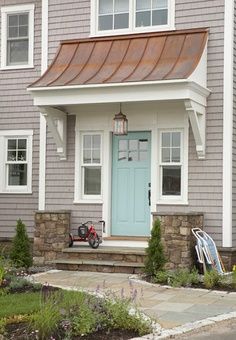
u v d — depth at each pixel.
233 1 11.97
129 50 12.49
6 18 14.39
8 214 14.14
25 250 11.49
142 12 12.84
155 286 9.84
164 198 12.29
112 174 12.88
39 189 13.32
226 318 7.54
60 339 6.35
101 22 13.16
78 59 12.73
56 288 9.09
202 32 12.12
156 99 11.17
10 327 6.74
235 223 11.98
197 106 11.44
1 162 14.26
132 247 12.27
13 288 8.94
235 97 12.06
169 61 11.78
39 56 14.02
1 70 14.24
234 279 9.66
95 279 10.54
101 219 12.75
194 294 9.17
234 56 12.04
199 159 11.95
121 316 6.90
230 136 11.72
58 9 13.48
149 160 12.60
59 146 12.95
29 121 14.03
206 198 11.86
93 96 11.66
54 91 11.88
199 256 10.87
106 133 12.78
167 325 7.17
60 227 12.27
